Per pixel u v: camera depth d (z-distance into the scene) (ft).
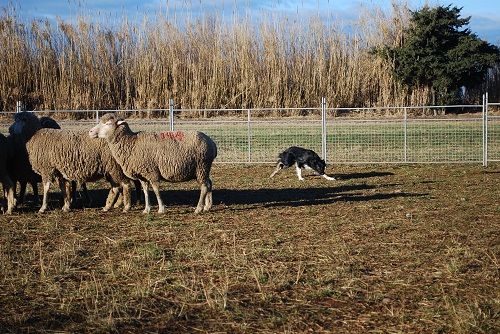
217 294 19.36
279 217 32.50
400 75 114.32
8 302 19.01
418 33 116.88
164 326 17.07
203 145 33.30
